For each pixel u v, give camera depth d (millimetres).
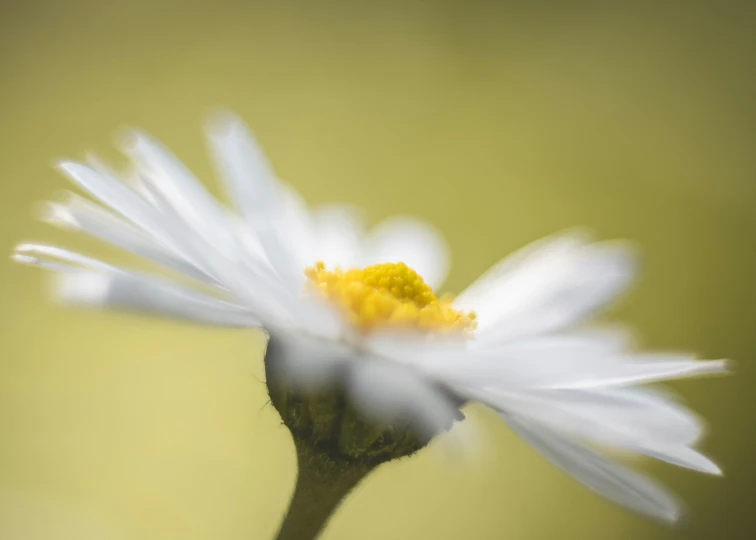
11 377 153
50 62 182
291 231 86
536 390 68
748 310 173
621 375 68
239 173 81
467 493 153
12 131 176
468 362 67
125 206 69
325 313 67
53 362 156
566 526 153
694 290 177
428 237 95
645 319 174
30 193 173
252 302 67
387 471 152
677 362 69
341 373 68
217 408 154
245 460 151
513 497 153
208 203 74
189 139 184
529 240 183
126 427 152
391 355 68
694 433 67
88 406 153
